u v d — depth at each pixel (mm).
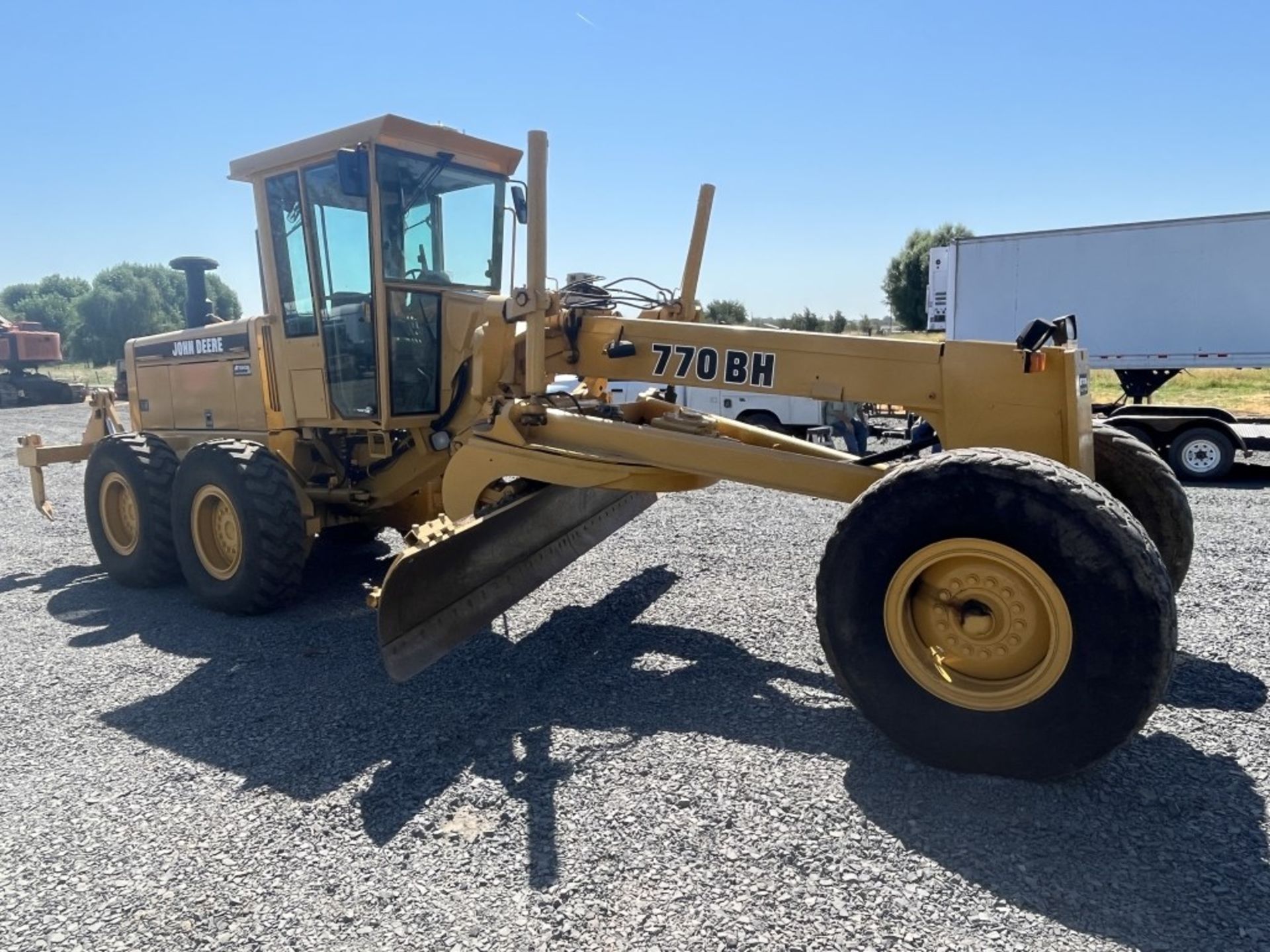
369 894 2602
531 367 4355
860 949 2271
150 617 5625
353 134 5094
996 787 2996
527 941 2359
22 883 2738
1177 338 12734
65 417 25062
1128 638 2721
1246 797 2898
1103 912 2373
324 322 5641
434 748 3533
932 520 3000
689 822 2881
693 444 3988
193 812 3127
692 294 5129
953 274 14156
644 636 4766
